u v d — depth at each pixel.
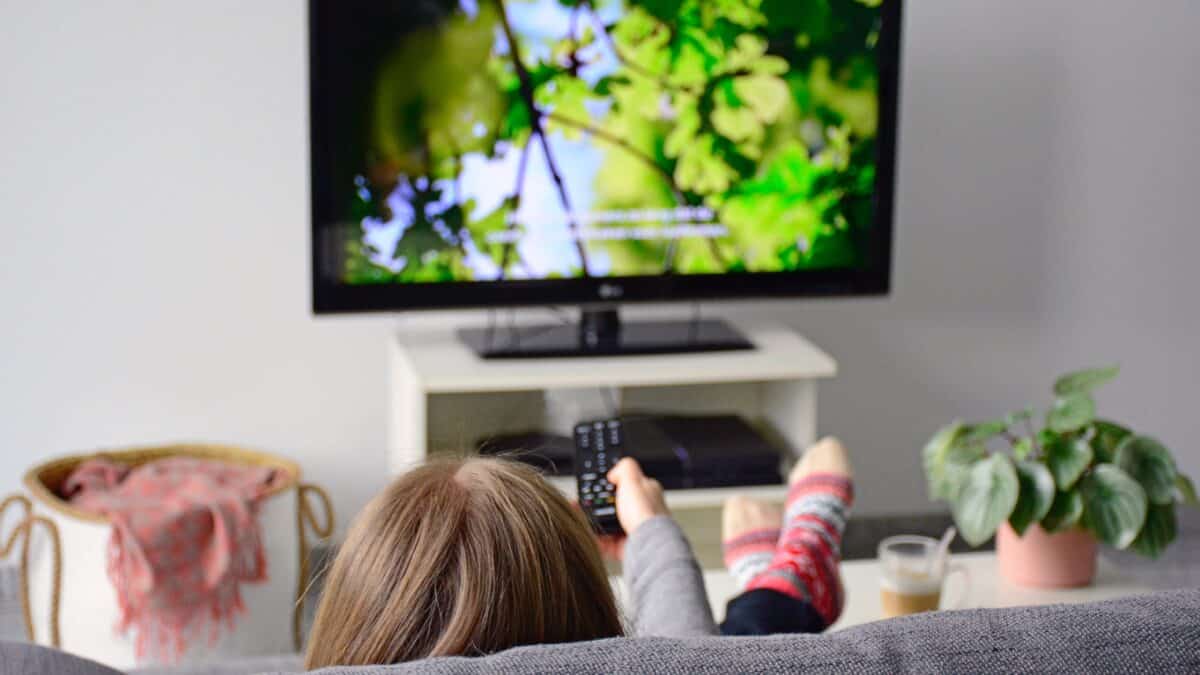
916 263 3.39
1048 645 0.83
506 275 2.89
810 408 2.96
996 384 3.49
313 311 2.83
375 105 2.77
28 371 3.05
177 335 3.10
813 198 2.97
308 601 2.93
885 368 3.43
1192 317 3.54
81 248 3.03
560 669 0.78
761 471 2.91
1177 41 3.40
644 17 2.84
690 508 2.98
